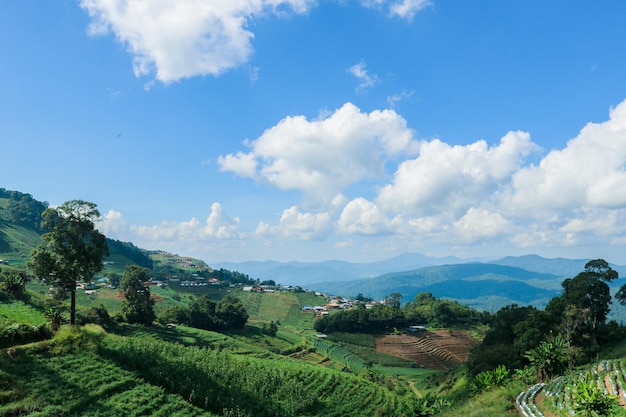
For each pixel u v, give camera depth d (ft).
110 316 416.87
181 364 203.31
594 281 318.86
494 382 198.90
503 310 368.48
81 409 136.67
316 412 233.14
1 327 168.35
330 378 288.71
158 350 215.31
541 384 170.60
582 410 103.96
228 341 444.14
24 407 124.16
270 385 235.20
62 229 201.05
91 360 172.04
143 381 172.55
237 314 562.25
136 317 424.05
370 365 514.68
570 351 200.03
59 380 147.95
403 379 460.55
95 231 211.61
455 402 217.56
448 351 583.99
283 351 498.28
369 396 283.79
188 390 182.09
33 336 175.32
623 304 340.80
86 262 206.08
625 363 180.75
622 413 107.45
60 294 211.41
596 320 318.04
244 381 224.53
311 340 595.47
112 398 150.51
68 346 174.81
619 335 304.71
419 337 649.20
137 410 149.28
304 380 269.23
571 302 315.99
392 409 265.13
